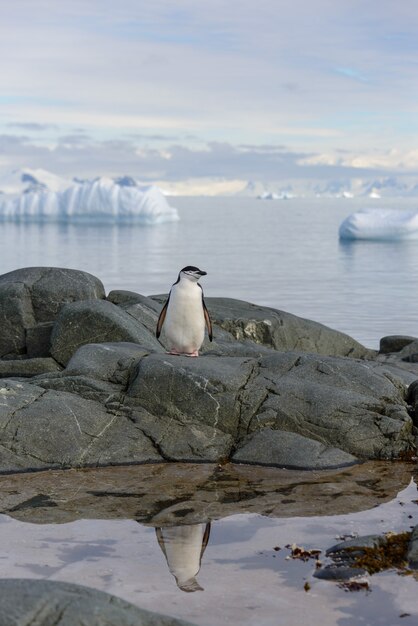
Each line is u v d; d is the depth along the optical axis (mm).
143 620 3051
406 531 5320
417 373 11102
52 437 7320
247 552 4945
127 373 8344
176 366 8055
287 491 6426
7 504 6059
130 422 7730
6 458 7070
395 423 7695
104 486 6570
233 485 6613
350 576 4449
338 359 8703
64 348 10219
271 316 13555
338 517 5703
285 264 37656
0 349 11234
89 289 11586
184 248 47875
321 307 22969
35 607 2949
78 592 3129
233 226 78312
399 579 4434
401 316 21156
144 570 4633
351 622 3924
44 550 4988
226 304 14289
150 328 11164
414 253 44469
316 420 7715
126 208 75188
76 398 7867
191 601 4180
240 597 4230
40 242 52344
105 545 5090
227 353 10398
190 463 7348
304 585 4379
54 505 6031
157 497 6250
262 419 7742
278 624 3904
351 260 39844
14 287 11391
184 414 7824
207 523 5566
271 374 8312
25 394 7773
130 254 43312
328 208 168625
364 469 7168
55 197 78312
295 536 5266
